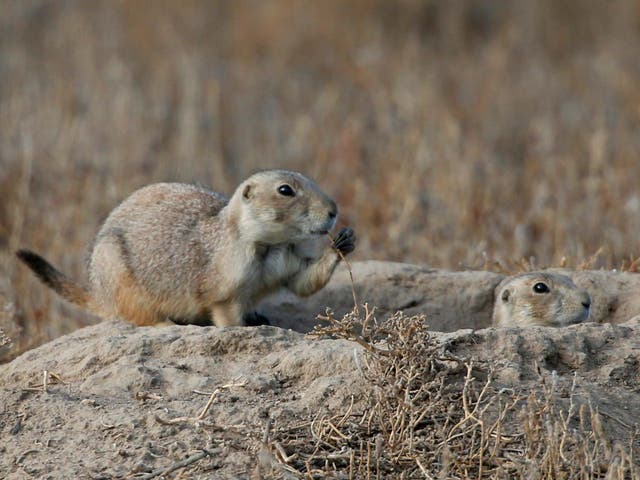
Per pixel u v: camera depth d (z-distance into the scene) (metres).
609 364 8.84
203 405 8.47
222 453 7.87
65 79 23.88
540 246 15.10
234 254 10.30
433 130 20.44
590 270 12.04
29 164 17.17
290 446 7.88
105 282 10.91
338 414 8.16
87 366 9.24
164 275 10.57
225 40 29.67
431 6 32.16
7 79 24.19
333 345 8.91
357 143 19.84
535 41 29.84
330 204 10.22
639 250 14.41
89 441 8.22
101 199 17.09
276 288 10.69
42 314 13.56
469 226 16.02
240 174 19.70
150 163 19.44
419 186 17.44
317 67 27.75
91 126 20.64
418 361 8.22
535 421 7.67
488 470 7.60
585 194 17.03
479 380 8.40
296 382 8.69
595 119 21.42
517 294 11.08
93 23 29.06
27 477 7.88
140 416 8.40
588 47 29.45
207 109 23.22
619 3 31.64
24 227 16.50
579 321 10.94
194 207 10.74
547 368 8.77
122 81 23.81
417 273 11.97
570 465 7.42
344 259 10.32
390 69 26.09
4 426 8.55
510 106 24.00
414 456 7.69
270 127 22.23
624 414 8.26
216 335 9.27
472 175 17.94
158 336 9.42
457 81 25.88
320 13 30.89
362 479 7.59
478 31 31.77
